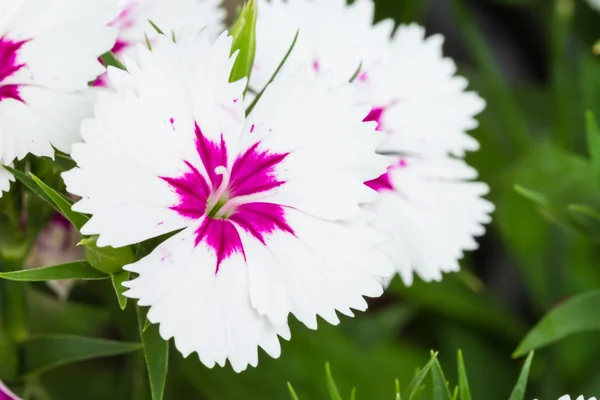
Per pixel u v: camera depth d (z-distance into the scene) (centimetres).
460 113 26
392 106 26
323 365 28
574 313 25
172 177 22
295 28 25
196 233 22
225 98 22
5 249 24
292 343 28
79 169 21
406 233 25
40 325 29
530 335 25
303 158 23
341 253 22
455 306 30
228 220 22
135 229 21
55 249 25
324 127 22
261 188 23
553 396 29
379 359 29
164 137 22
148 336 22
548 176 30
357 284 22
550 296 30
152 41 24
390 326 30
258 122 22
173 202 22
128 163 21
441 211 26
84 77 22
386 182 26
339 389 28
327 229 22
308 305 22
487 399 30
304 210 22
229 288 22
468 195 26
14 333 25
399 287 30
